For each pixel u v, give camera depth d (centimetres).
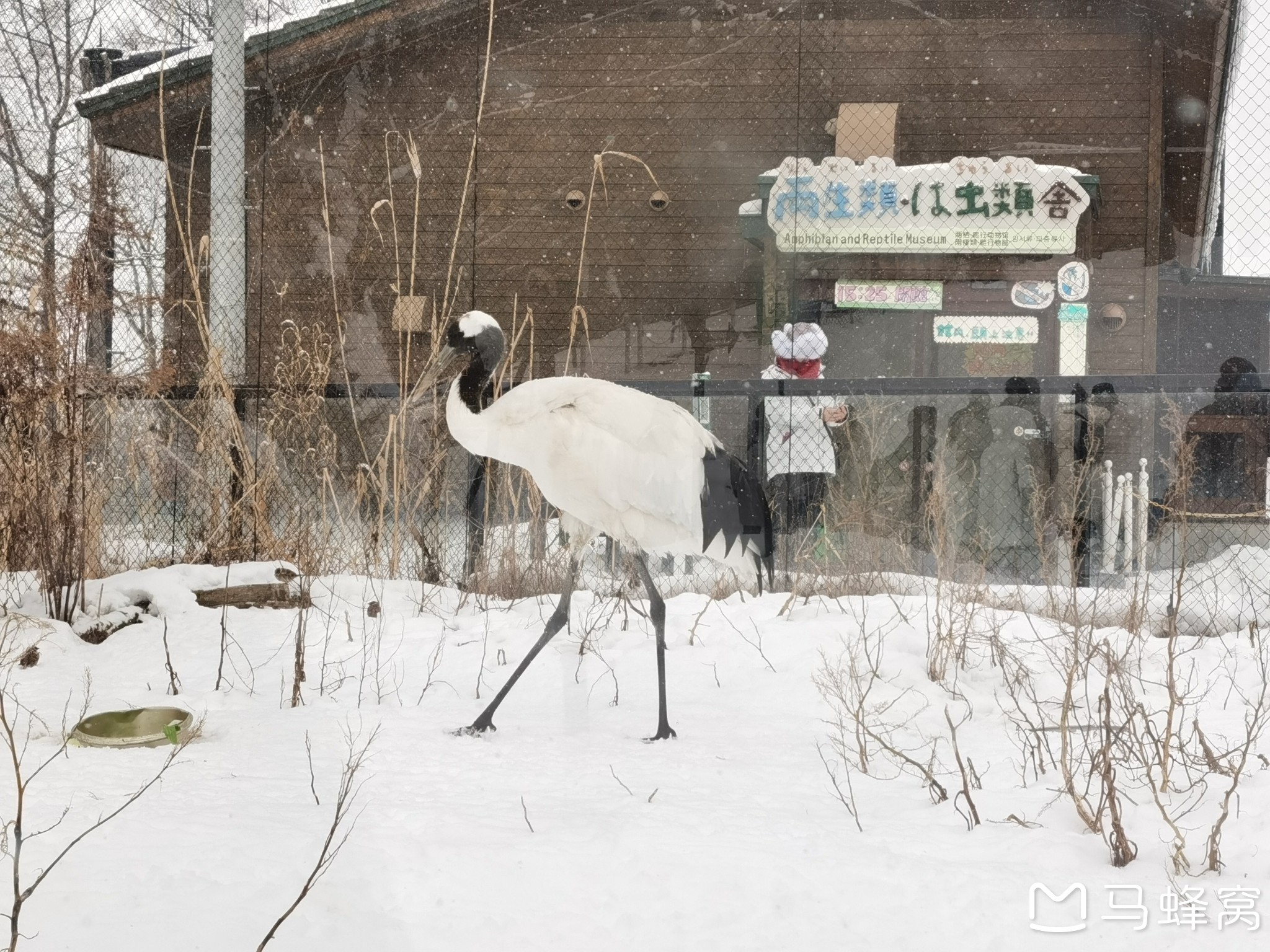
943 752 430
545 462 483
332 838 281
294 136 1278
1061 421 834
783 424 802
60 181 927
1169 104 1296
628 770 391
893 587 751
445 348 514
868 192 1154
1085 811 342
